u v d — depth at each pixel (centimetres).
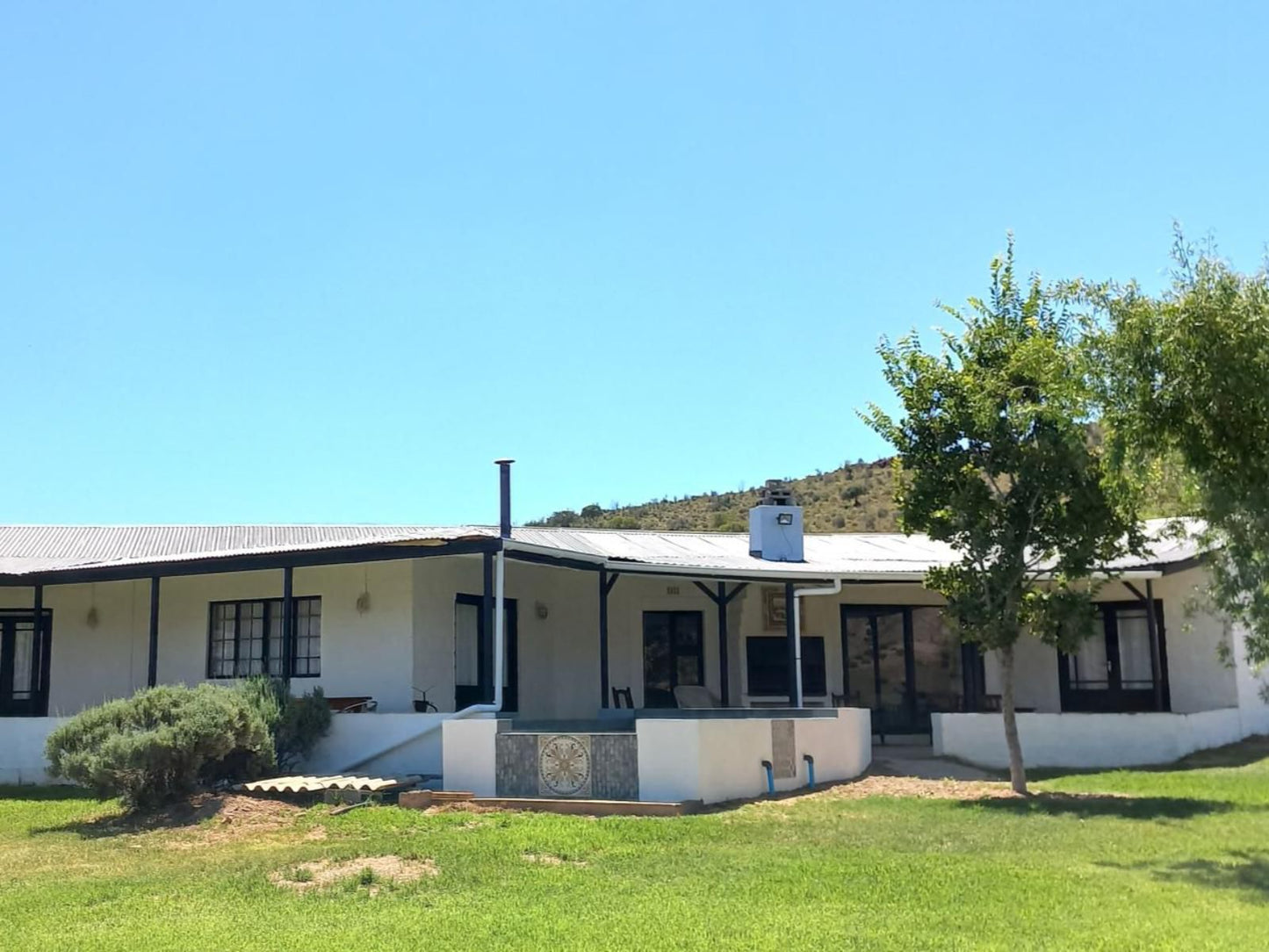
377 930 891
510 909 952
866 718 1877
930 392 1554
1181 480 1173
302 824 1383
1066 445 1472
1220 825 1284
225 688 1753
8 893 1061
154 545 2423
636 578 2242
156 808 1478
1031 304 1560
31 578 1981
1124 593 2298
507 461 1805
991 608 1552
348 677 1934
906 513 1588
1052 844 1188
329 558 1789
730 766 1511
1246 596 1288
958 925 875
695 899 973
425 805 1470
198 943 861
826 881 1031
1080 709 2342
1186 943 813
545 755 1527
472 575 2072
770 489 2342
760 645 2380
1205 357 1050
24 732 1856
